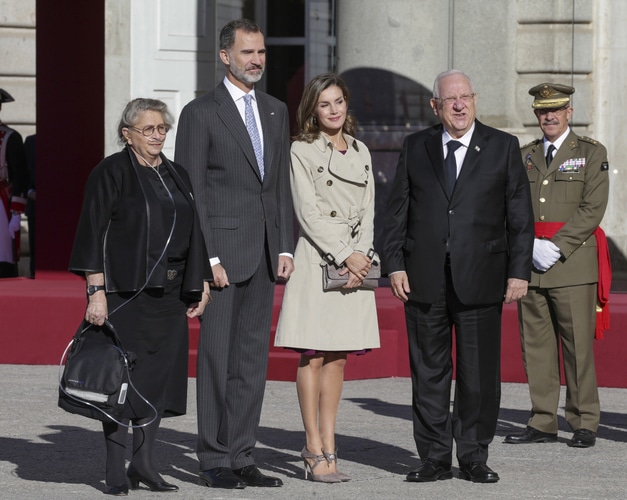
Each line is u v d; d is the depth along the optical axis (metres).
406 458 18.12
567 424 20.61
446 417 16.83
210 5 31.03
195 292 15.88
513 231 16.75
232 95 16.66
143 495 15.82
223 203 16.50
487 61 27.88
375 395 23.34
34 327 26.59
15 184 32.38
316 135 16.92
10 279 30.98
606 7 28.00
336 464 17.30
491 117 28.00
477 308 16.61
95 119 30.89
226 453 16.45
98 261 15.54
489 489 16.23
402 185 16.92
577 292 19.41
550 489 16.27
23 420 20.62
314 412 16.81
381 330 25.50
